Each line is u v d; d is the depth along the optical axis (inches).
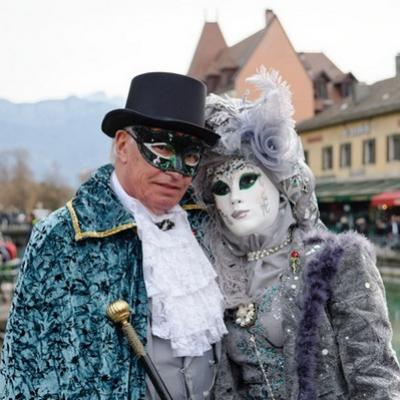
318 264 77.6
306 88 1358.3
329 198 1098.1
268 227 84.0
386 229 946.1
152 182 79.2
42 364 74.6
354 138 1106.1
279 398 80.9
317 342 76.5
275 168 82.3
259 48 1364.4
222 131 83.6
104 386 73.8
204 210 87.7
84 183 81.5
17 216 1900.8
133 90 81.0
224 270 85.6
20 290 76.3
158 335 78.2
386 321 76.9
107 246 77.7
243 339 82.7
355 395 76.1
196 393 80.4
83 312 75.1
